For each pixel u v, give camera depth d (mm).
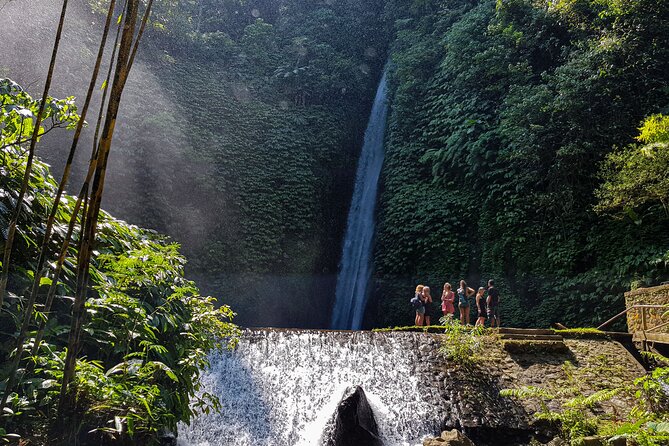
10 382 2416
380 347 8766
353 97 22438
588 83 13164
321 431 7336
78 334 2781
